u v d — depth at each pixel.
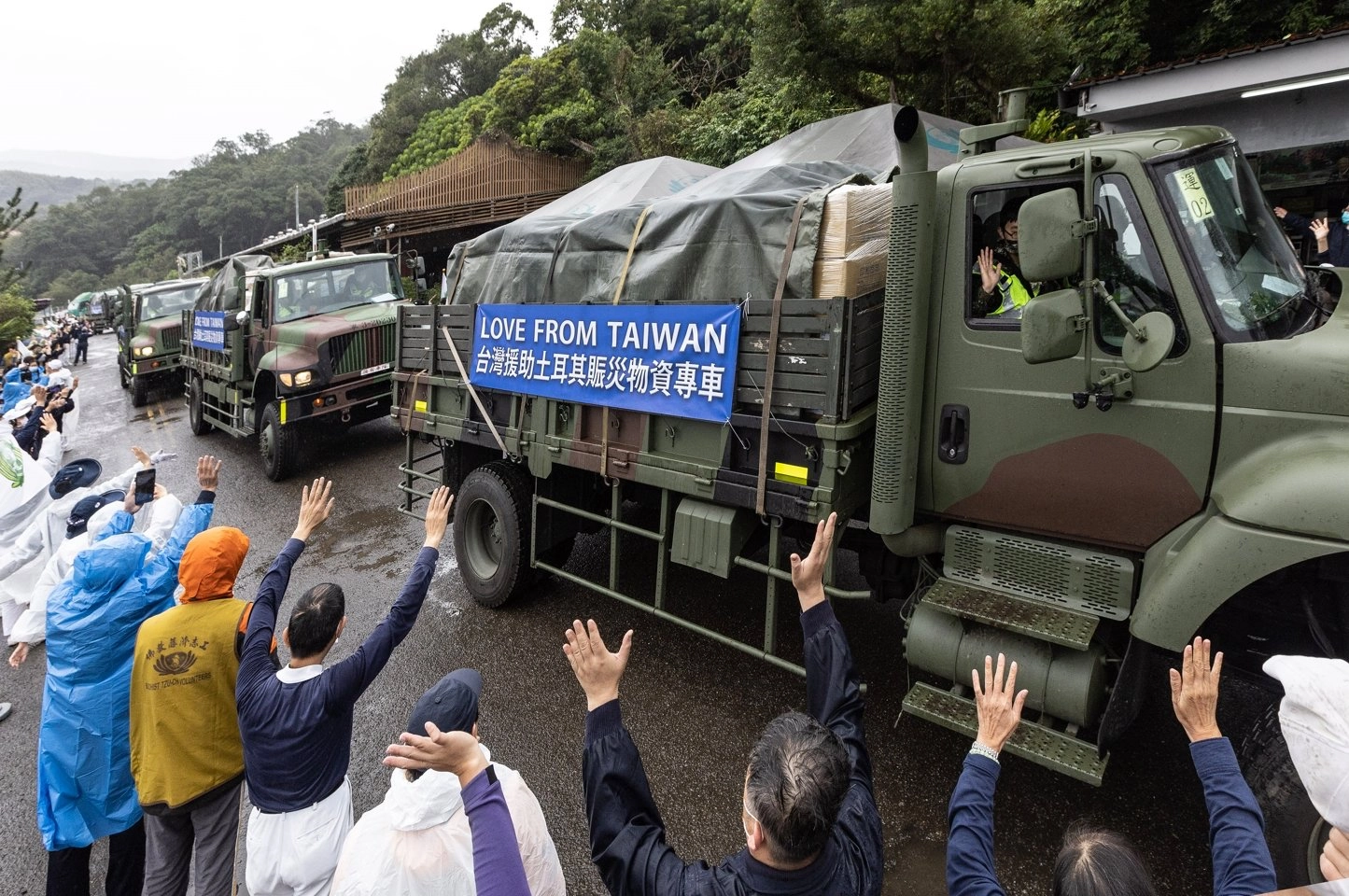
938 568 3.49
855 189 3.28
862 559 3.89
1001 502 3.09
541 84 18.80
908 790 3.35
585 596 5.37
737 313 3.51
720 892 1.46
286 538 7.17
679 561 3.90
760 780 1.41
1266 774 2.42
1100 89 6.79
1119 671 2.77
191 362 11.77
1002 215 3.01
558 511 5.03
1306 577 2.57
